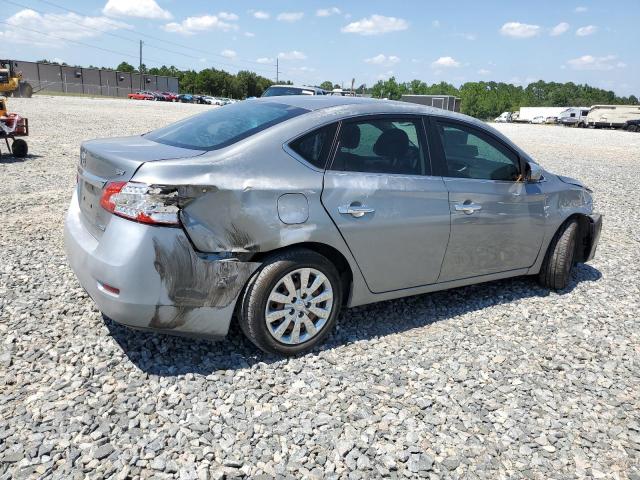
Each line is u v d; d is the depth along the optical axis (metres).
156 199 2.96
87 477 2.43
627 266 6.13
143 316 3.05
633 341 4.22
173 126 4.10
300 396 3.16
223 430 2.81
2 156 11.12
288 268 3.37
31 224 6.30
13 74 39.09
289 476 2.54
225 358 3.49
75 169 10.14
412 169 3.94
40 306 4.05
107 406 2.92
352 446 2.77
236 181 3.15
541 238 4.81
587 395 3.42
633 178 13.60
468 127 4.34
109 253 3.01
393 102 4.12
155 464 2.53
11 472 2.42
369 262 3.75
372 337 3.96
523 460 2.78
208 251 3.10
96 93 79.81
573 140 27.78
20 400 2.94
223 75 108.19
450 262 4.21
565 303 4.88
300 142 3.47
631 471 2.75
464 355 3.80
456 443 2.87
